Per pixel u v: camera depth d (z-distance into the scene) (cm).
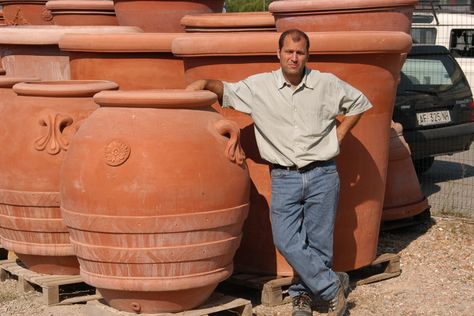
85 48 602
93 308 506
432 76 1002
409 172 729
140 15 695
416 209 718
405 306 551
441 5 1664
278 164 496
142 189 454
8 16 905
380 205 584
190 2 691
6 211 557
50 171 543
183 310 493
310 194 495
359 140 554
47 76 682
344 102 492
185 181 456
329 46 518
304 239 503
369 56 538
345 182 554
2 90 609
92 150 466
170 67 599
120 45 591
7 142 551
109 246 465
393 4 560
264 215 547
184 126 466
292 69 476
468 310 543
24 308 549
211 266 479
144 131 461
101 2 764
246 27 616
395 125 734
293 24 576
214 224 468
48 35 665
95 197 460
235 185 475
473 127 1013
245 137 539
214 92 497
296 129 486
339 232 560
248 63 527
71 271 575
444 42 1559
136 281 469
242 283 552
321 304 550
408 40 548
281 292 548
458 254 666
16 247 565
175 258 464
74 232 481
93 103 554
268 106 488
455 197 907
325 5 557
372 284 599
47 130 542
